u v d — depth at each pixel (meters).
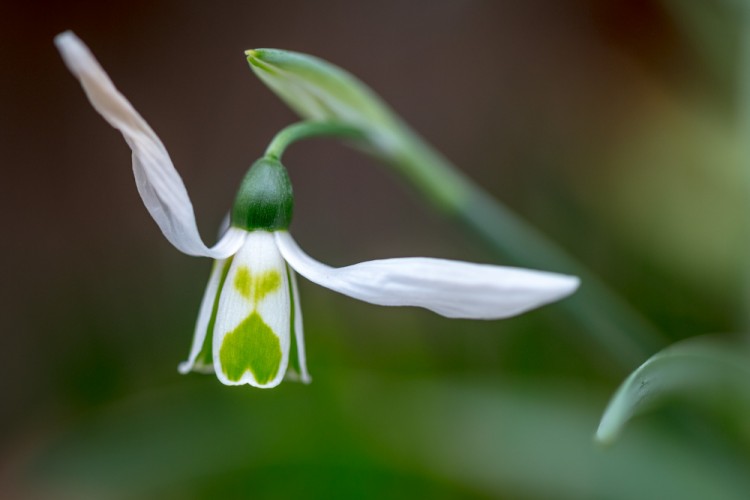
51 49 0.34
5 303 0.31
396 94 0.34
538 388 0.22
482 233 0.20
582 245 0.27
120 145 0.34
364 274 0.16
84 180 0.33
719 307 0.24
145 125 0.15
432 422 0.22
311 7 0.35
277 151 0.17
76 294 0.28
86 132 0.34
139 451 0.23
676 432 0.19
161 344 0.26
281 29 0.35
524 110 0.33
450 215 0.20
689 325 0.24
